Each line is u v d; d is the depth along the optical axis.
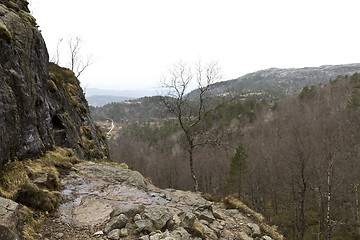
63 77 21.12
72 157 9.81
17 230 3.88
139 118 178.12
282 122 78.19
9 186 5.20
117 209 5.91
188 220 6.10
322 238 30.38
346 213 34.03
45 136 9.16
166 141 88.94
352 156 44.09
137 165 61.44
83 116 19.03
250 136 74.75
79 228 5.11
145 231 5.28
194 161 55.84
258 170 45.59
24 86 7.21
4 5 8.23
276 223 35.69
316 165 35.50
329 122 58.75
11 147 6.29
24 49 7.86
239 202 11.28
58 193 6.21
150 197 7.84
